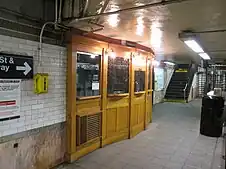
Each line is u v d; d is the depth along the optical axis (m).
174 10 2.46
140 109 5.61
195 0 2.10
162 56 8.78
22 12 2.62
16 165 2.66
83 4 2.63
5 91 2.47
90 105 3.93
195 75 14.54
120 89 4.78
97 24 3.12
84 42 3.62
